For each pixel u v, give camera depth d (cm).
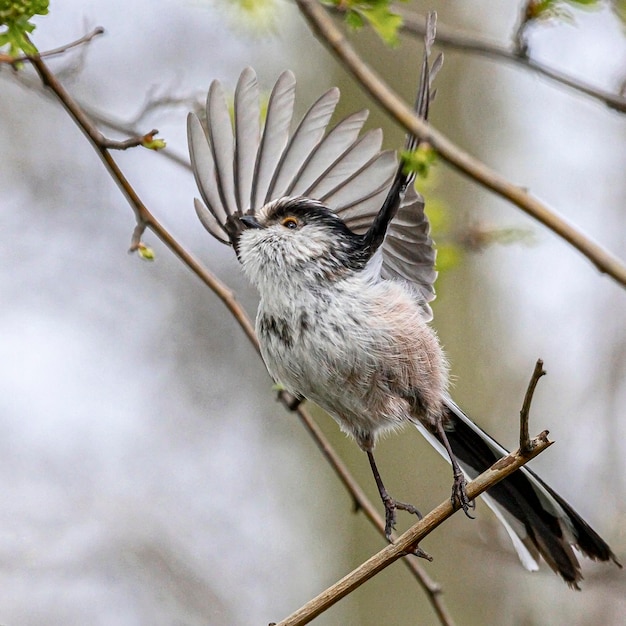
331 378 786
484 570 1271
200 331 1661
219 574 1541
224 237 866
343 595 659
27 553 1470
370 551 1430
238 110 836
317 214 812
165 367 1652
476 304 1387
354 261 797
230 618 1509
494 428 1314
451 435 836
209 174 848
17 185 1591
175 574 1516
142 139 798
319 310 782
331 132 838
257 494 1602
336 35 591
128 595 1484
